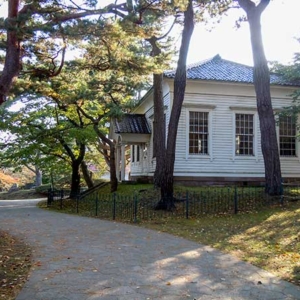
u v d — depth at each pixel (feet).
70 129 73.20
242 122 71.20
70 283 19.40
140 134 81.41
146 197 55.88
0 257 25.57
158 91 62.18
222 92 70.08
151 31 34.63
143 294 17.69
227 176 69.46
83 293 17.80
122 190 68.64
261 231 33.96
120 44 36.70
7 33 31.09
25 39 32.19
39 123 75.31
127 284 19.26
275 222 37.22
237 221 39.75
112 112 64.44
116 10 32.65
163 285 19.12
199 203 50.37
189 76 67.82
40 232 36.91
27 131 73.92
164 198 48.75
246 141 71.15
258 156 71.05
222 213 44.83
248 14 53.06
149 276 20.77
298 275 20.79
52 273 21.35
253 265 23.26
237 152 70.64
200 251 27.40
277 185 50.26
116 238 33.09
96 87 55.57
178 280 20.02
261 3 51.96
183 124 68.03
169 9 35.06
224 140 69.92
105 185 83.25
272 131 51.39
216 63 79.05
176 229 37.65
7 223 44.21
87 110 76.74
